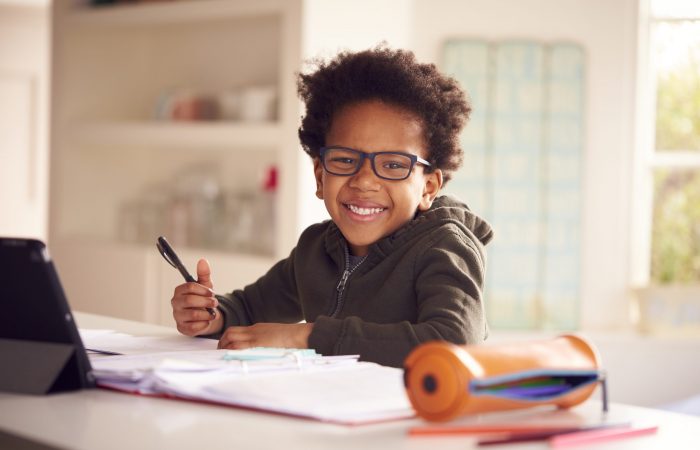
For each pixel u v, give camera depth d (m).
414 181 1.52
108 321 1.72
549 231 3.77
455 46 3.73
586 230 3.80
